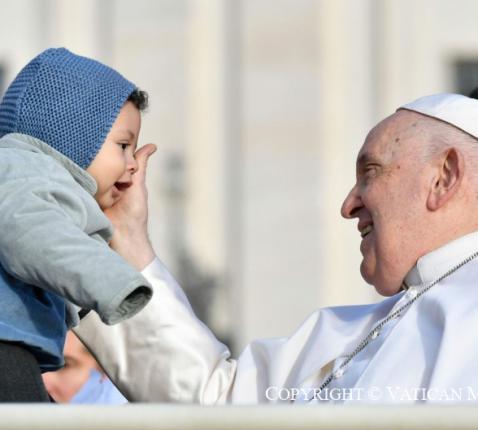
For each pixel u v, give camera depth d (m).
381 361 16.64
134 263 18.66
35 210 14.72
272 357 18.78
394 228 17.64
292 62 50.16
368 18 50.38
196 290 48.84
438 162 17.56
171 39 50.22
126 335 18.77
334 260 49.50
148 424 12.13
